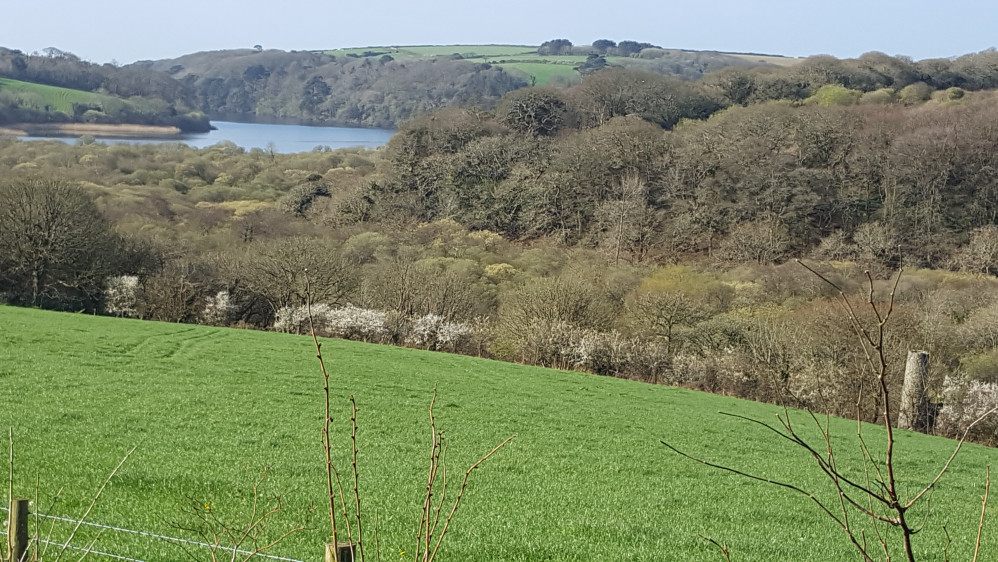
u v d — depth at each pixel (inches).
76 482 583.8
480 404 1226.0
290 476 682.8
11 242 2116.1
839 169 3629.4
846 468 1023.6
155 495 575.8
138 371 1205.7
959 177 3344.0
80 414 868.0
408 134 4446.4
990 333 1994.3
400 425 1003.3
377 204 3880.4
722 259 3142.2
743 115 4394.7
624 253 3326.8
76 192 2301.9
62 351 1322.6
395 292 2300.7
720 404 1537.9
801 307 2251.5
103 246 2257.6
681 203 3617.1
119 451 709.9
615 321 2213.3
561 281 2230.6
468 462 829.2
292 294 2244.1
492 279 2751.0
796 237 3238.2
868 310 1774.1
